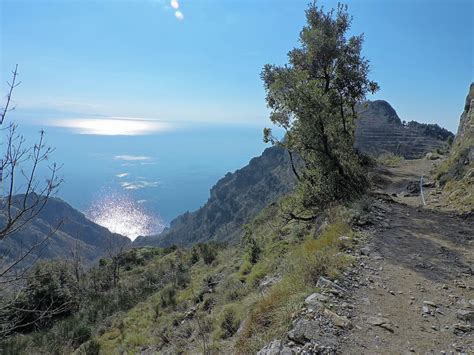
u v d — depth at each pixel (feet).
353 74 62.90
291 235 50.16
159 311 53.47
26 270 18.63
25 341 55.16
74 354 48.39
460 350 14.96
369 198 44.98
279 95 50.47
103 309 72.02
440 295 20.53
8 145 15.96
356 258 25.71
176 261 97.71
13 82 16.35
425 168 92.53
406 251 27.89
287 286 22.50
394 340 15.74
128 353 40.11
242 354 17.53
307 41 60.03
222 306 36.99
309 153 52.85
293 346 15.37
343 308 18.40
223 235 321.11
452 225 35.01
